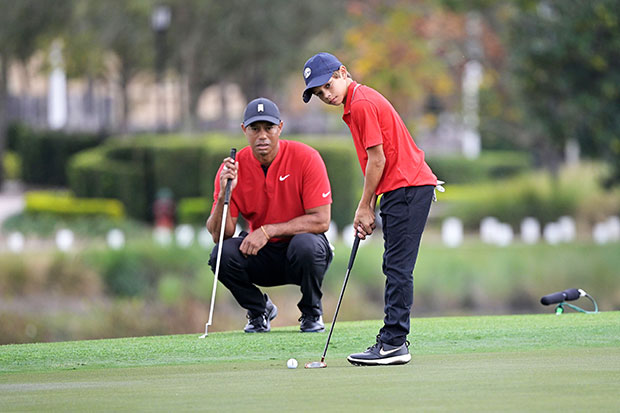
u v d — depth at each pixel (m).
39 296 52.72
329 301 54.16
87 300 52.72
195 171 82.31
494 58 87.81
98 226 73.25
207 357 17.81
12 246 63.66
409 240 16.02
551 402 11.23
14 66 130.00
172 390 12.98
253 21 109.94
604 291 61.28
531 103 72.19
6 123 120.81
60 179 120.44
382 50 86.31
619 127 67.50
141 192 84.81
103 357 18.03
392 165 16.03
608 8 64.44
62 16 106.00
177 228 73.00
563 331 20.72
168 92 152.75
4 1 103.88
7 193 114.19
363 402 11.53
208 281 53.59
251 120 20.72
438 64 89.88
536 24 68.44
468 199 83.38
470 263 61.16
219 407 11.36
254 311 22.27
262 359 17.34
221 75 118.06
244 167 21.48
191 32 111.31
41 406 11.71
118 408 11.44
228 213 21.50
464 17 87.44
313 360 17.05
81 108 146.12
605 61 66.06
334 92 16.28
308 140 74.81
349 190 73.56
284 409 11.11
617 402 11.19
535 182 82.81
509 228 77.12
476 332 20.89
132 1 105.44
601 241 68.31
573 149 95.50
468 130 96.75
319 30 112.31
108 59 119.69
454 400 11.53
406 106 91.94
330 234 67.50
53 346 20.09
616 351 17.16
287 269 21.80
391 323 15.87
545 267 61.66
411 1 88.31
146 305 52.19
